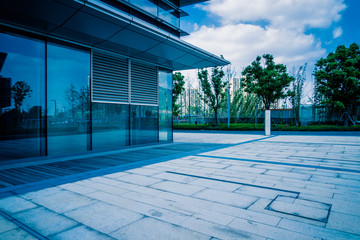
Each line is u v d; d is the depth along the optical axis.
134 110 11.20
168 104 13.34
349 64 22.98
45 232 2.73
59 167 6.53
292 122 28.41
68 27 7.33
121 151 9.82
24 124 7.34
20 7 6.04
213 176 5.36
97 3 6.30
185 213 3.25
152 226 2.87
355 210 3.34
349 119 24.92
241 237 2.58
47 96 7.94
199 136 18.34
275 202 3.67
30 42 7.56
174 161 7.34
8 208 3.49
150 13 10.38
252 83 25.86
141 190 4.33
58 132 8.20
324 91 24.06
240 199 3.81
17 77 7.23
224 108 33.47
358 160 7.30
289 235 2.62
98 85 9.56
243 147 10.91
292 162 7.02
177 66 12.85
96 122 9.43
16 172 5.91
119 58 10.51
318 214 3.20
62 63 8.39
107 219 3.08
